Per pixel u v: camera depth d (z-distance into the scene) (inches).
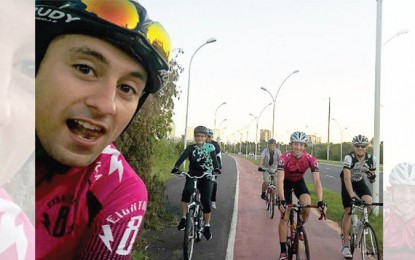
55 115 19.0
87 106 19.3
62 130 19.2
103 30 19.2
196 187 144.9
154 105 125.0
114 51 19.8
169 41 24.5
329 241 154.0
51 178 23.4
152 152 145.9
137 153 132.7
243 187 286.7
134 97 22.0
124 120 21.2
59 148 19.3
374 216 143.3
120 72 20.3
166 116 143.6
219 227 171.9
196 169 145.3
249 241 151.5
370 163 139.6
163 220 162.7
